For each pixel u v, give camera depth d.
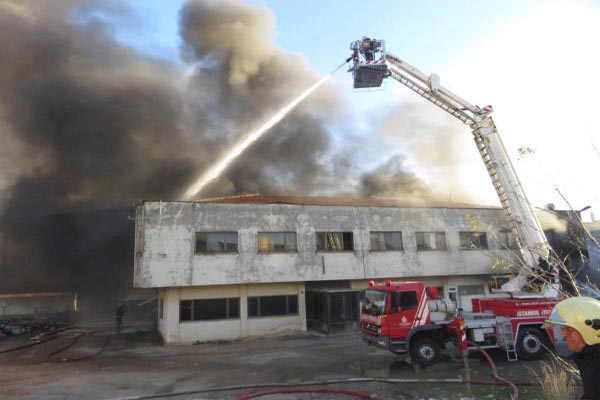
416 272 23.09
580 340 2.50
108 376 11.84
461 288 24.47
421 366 11.77
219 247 20.28
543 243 15.54
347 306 21.09
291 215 21.67
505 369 11.12
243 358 14.77
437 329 12.29
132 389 10.14
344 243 22.52
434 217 24.11
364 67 17.84
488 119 18.44
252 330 20.48
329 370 11.82
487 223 24.89
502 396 8.49
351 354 14.57
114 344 19.47
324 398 8.78
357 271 22.16
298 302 21.52
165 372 12.37
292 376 11.20
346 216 22.58
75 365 14.02
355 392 8.94
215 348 17.83
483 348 12.05
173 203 19.88
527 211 17.20
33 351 17.45
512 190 17.53
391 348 11.80
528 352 12.19
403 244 23.28
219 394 9.43
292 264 21.17
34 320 27.03
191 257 19.67
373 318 12.45
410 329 11.95
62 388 10.36
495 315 12.80
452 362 12.34
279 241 21.38
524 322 12.26
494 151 18.12
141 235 20.62
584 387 2.48
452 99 18.70
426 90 18.88
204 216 20.23
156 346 18.78
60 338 21.47
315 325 21.92
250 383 10.48
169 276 19.22
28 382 11.17
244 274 20.31
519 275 14.59
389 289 12.16
